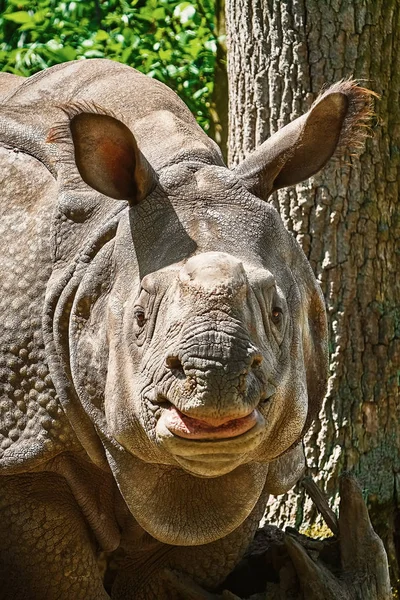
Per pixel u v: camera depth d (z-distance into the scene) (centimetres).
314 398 1374
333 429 1733
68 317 1327
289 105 1767
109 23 2566
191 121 1430
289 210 1742
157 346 1166
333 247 1734
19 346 1378
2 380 1386
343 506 1498
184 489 1309
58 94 1488
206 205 1252
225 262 1128
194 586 1477
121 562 1513
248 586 1530
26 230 1401
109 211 1323
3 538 1425
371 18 1753
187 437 1123
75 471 1402
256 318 1151
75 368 1304
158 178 1272
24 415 1382
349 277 1738
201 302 1112
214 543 1483
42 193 1419
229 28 1836
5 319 1388
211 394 1091
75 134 1257
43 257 1377
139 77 1469
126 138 1250
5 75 1667
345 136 1312
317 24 1750
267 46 1770
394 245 1770
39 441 1372
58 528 1417
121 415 1234
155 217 1252
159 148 1328
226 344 1099
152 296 1191
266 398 1181
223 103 2442
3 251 1412
